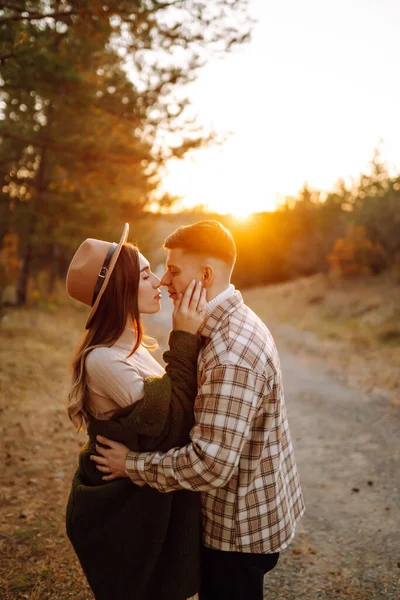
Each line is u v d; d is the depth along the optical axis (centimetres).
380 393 734
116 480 162
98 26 403
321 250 2428
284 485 170
